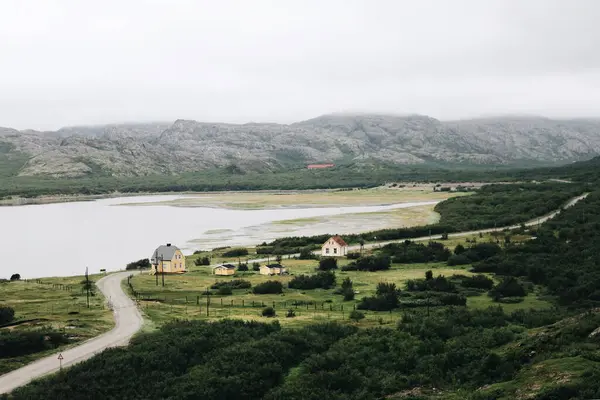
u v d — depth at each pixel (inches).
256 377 2410.2
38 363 2640.3
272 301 4126.5
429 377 2304.4
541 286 4372.5
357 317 3435.0
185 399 2240.4
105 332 3164.4
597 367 1888.5
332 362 2536.9
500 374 2153.1
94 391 2299.5
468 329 2945.4
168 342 2773.1
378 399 2167.8
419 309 3668.8
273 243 7421.3
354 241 7347.4
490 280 4466.0
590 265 4618.6
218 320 3356.3
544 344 2281.0
